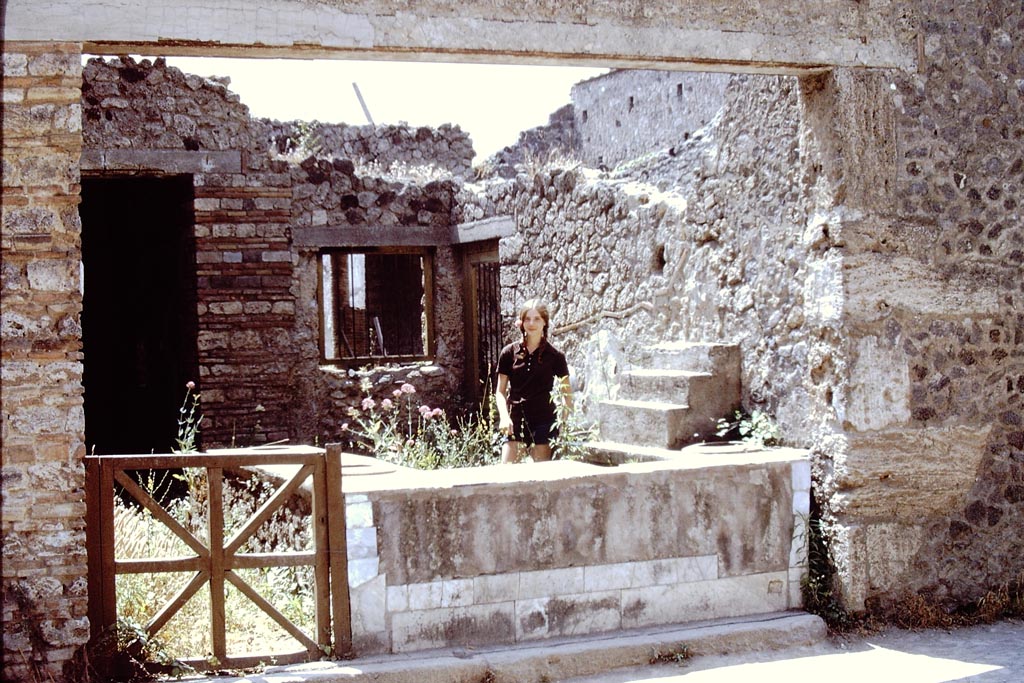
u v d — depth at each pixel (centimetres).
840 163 552
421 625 488
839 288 552
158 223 1152
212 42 452
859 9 556
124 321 1228
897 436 557
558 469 538
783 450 585
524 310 687
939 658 508
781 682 474
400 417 1180
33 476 435
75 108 439
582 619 515
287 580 564
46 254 437
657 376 665
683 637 512
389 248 1226
